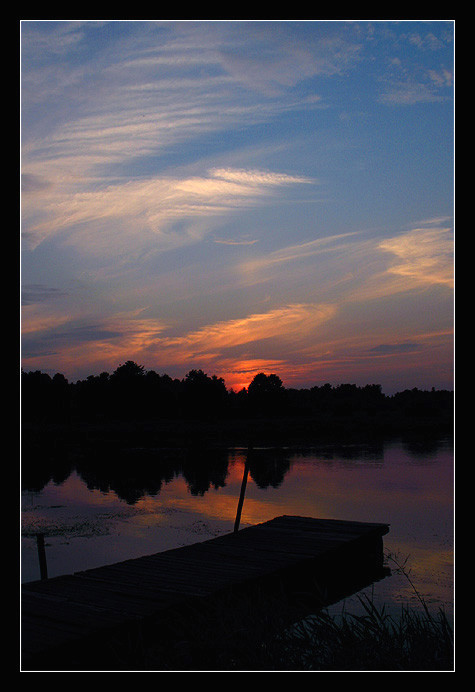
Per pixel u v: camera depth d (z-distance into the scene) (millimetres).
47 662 5832
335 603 9148
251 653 5824
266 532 11852
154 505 17516
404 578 10492
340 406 68812
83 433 50406
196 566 9172
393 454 32750
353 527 12250
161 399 62844
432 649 5645
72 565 10898
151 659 6133
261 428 56188
